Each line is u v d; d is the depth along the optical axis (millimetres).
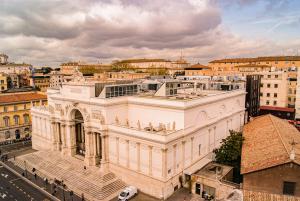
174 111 47031
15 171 57969
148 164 45281
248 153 43688
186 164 48281
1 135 79438
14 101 81688
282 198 32812
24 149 74125
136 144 46531
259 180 35281
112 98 51094
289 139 45031
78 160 56781
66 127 59344
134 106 53312
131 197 44250
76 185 48969
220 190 41969
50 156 61062
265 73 100812
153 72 186750
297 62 135625
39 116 70938
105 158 51469
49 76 176125
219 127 59938
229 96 63781
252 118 76812
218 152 51844
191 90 67000
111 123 51312
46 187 49875
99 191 45750
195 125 49781
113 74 160500
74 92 56719
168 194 44125
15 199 45844
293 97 100812
